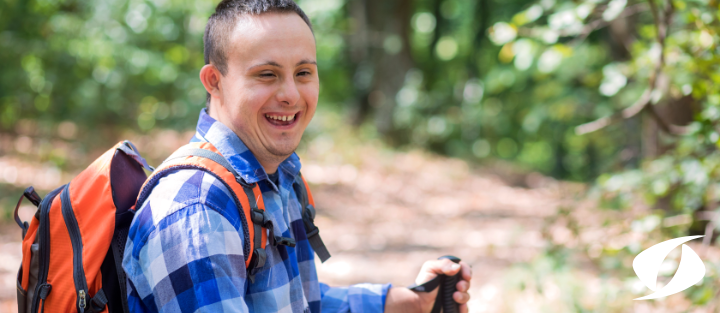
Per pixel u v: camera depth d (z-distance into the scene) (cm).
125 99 954
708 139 299
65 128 941
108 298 139
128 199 146
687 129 312
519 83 1430
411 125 1501
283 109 143
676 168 324
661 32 306
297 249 160
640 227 322
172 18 859
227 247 129
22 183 689
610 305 324
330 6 1243
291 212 160
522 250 596
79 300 136
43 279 139
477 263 571
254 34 141
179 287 125
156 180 138
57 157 778
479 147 1722
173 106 1008
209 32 150
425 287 181
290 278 145
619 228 333
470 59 1866
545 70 366
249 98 141
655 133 483
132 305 135
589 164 1619
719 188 313
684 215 326
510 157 2009
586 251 345
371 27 1536
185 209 129
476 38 1839
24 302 145
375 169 1096
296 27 144
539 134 1733
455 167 1231
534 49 359
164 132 998
